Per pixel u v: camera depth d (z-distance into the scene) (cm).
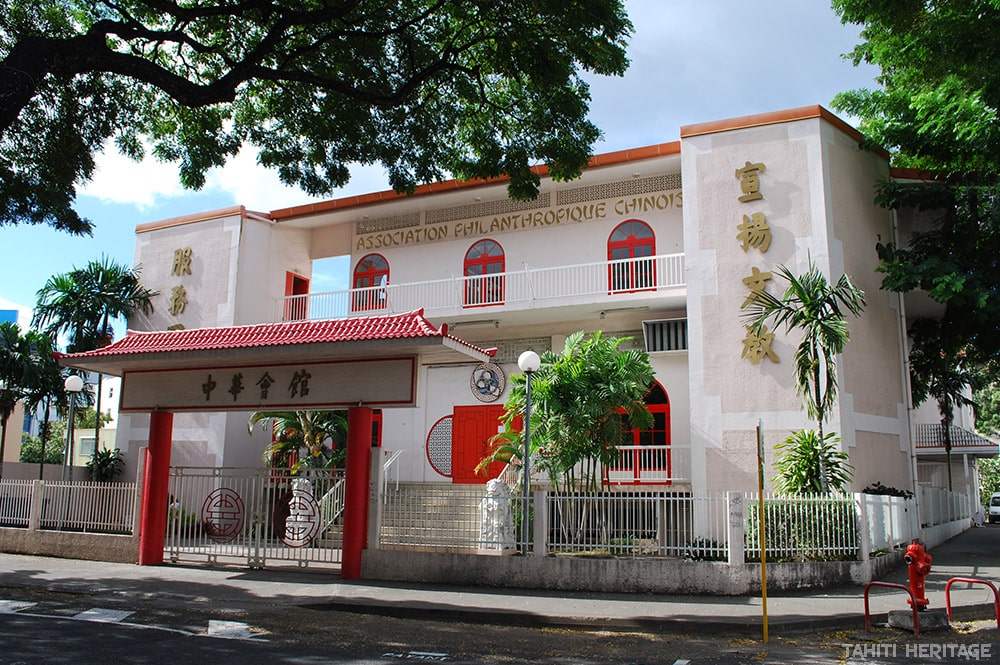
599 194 2097
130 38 1048
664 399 1897
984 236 1652
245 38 1305
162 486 1461
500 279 2148
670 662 784
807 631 956
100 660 713
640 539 1218
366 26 1243
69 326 2153
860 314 1675
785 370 1590
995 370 2419
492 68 1291
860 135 1764
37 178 1223
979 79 1642
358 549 1302
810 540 1237
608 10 1151
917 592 947
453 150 1447
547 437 1502
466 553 1255
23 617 925
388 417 2211
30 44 912
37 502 1605
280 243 2350
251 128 1403
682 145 1759
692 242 1709
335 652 785
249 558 1398
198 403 1430
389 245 2317
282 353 1307
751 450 1591
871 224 1758
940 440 2966
